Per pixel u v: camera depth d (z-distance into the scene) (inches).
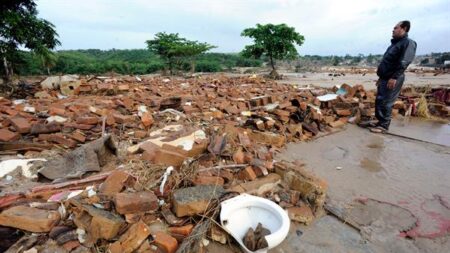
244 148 152.4
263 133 184.2
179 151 130.3
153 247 82.4
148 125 182.9
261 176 125.6
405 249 94.2
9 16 339.0
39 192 97.4
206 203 95.3
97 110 198.8
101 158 125.8
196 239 85.4
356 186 135.9
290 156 172.2
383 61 216.7
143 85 399.5
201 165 128.7
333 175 147.6
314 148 188.5
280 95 316.2
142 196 93.0
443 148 192.2
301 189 119.2
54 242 78.4
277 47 738.2
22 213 82.1
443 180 143.9
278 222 89.5
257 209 97.3
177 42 966.4
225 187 114.7
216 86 418.3
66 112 195.2
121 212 86.3
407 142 205.3
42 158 129.0
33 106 213.8
